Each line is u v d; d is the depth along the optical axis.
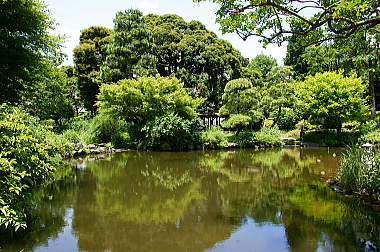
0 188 3.29
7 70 7.48
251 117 15.17
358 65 16.33
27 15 7.63
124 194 6.21
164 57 20.05
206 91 19.06
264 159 11.20
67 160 10.53
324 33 5.71
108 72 17.38
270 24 5.44
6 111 4.12
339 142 15.37
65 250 3.54
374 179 5.27
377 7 4.50
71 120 18.86
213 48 19.55
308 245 3.61
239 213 4.94
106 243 3.77
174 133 13.70
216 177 7.96
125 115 14.63
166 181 7.47
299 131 18.56
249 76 23.02
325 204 5.29
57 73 10.43
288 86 16.61
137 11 18.09
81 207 5.30
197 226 4.37
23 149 3.68
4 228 3.97
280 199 5.71
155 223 4.51
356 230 4.04
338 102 15.48
